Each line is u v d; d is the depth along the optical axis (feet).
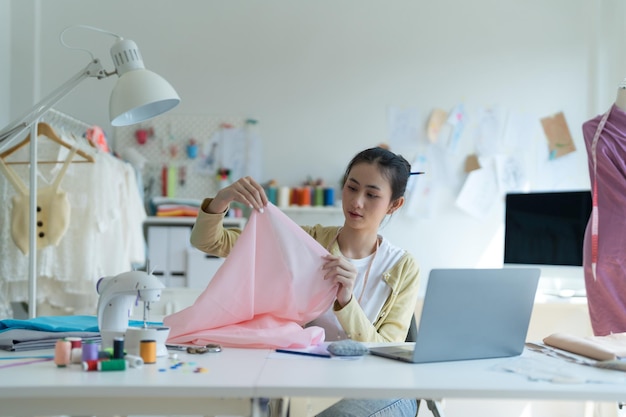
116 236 11.25
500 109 13.94
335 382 3.80
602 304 8.71
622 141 8.63
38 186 10.61
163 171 13.50
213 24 13.75
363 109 13.84
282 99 13.78
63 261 10.43
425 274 13.76
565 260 12.25
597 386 3.84
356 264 6.28
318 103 13.80
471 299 4.58
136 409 3.79
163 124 13.62
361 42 13.89
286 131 13.76
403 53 13.93
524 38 14.05
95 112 13.48
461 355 4.64
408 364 4.46
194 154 13.53
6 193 10.32
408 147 13.87
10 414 3.75
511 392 3.72
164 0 13.71
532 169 13.96
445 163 13.89
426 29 13.98
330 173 13.78
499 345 4.81
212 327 5.37
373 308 6.14
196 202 13.07
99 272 10.89
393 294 6.15
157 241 12.80
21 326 5.15
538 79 14.02
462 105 13.93
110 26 13.61
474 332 4.66
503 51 14.02
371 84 13.88
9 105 13.10
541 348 5.20
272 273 5.47
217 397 3.77
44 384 3.66
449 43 13.98
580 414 11.86
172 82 13.67
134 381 3.76
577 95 14.02
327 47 13.87
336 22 13.89
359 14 13.92
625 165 8.58
